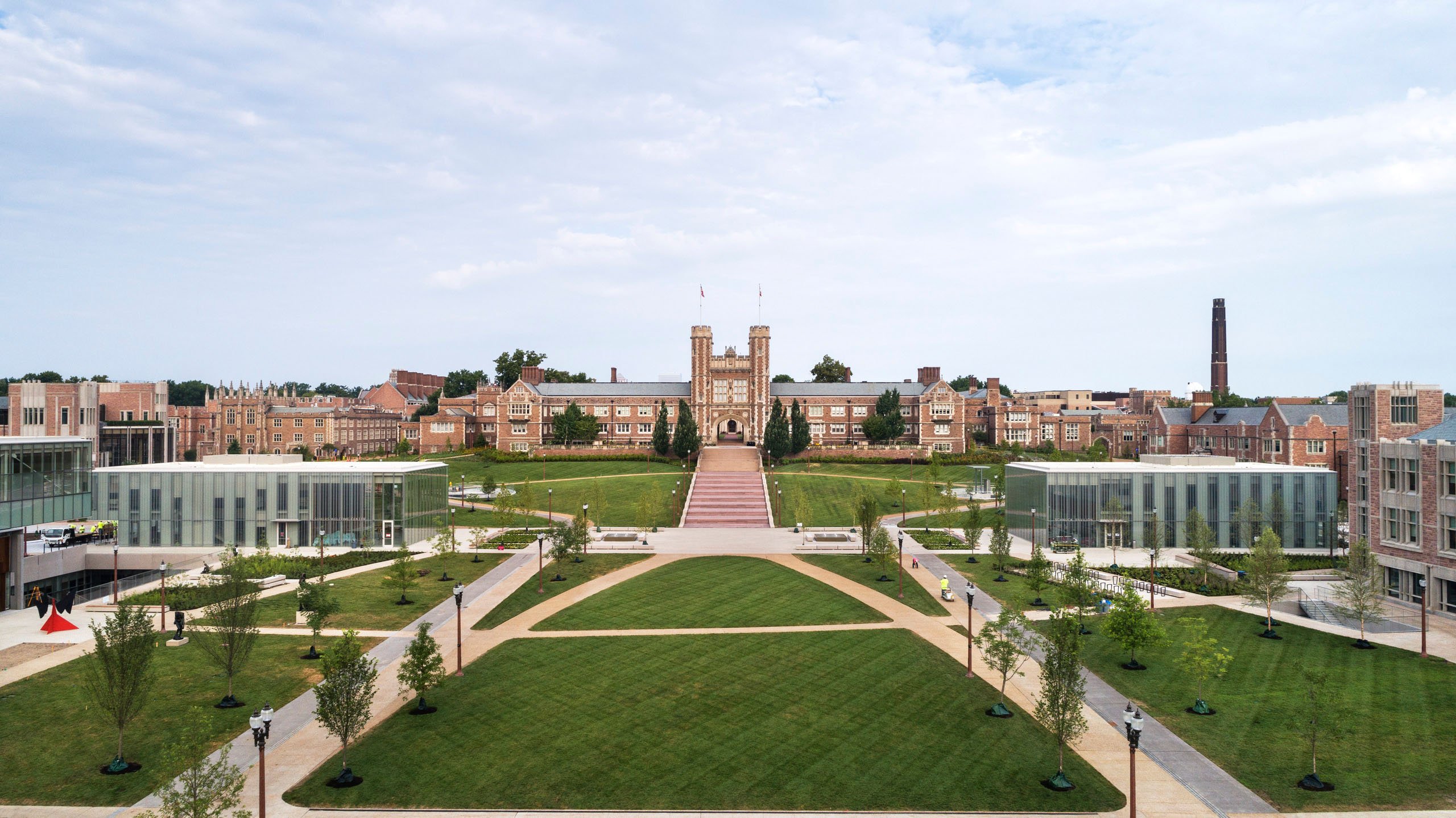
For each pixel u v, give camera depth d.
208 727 28.45
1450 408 75.06
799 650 48.56
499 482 125.38
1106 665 45.84
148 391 149.88
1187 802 30.42
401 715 38.38
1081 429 177.00
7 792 30.70
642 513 91.31
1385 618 55.03
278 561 65.75
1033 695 40.69
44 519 64.38
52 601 61.09
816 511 103.94
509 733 36.44
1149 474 83.88
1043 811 29.88
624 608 58.38
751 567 72.75
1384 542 63.31
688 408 141.25
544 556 77.81
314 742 35.41
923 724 37.59
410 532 83.38
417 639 38.84
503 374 197.00
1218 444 144.38
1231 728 37.09
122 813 29.22
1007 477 97.00
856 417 168.88
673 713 38.78
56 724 36.81
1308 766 33.25
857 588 64.69
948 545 84.50
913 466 138.62
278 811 29.58
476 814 29.53
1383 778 32.19
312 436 186.38
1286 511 83.56
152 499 82.12
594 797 30.78
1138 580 67.00
